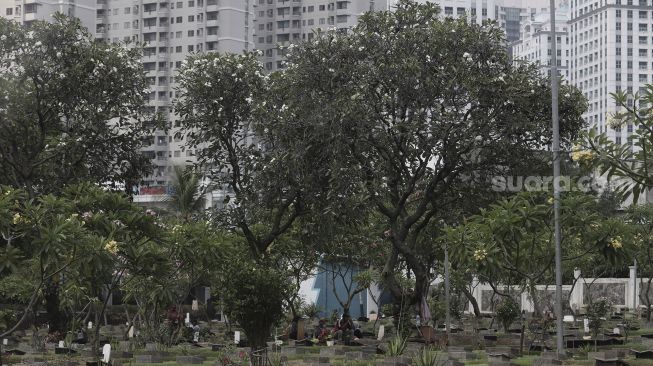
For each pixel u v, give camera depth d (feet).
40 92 93.81
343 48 86.38
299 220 108.78
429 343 83.35
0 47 92.07
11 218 50.67
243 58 97.81
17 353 81.00
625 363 56.34
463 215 91.97
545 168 88.79
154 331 92.73
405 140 86.53
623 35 564.71
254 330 60.18
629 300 162.81
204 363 68.39
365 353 71.67
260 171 93.91
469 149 85.15
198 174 101.04
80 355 77.10
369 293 145.18
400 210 90.84
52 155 96.48
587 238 70.08
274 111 91.20
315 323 126.31
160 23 395.14
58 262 52.85
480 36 84.94
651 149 41.47
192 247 86.12
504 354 66.23
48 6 380.78
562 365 59.31
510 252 69.05
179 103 98.89
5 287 96.78
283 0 445.78
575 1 604.90
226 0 385.70
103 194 68.23
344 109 81.87
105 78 95.91
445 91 84.38
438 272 127.65
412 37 84.99
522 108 84.94
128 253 64.69
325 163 88.38
